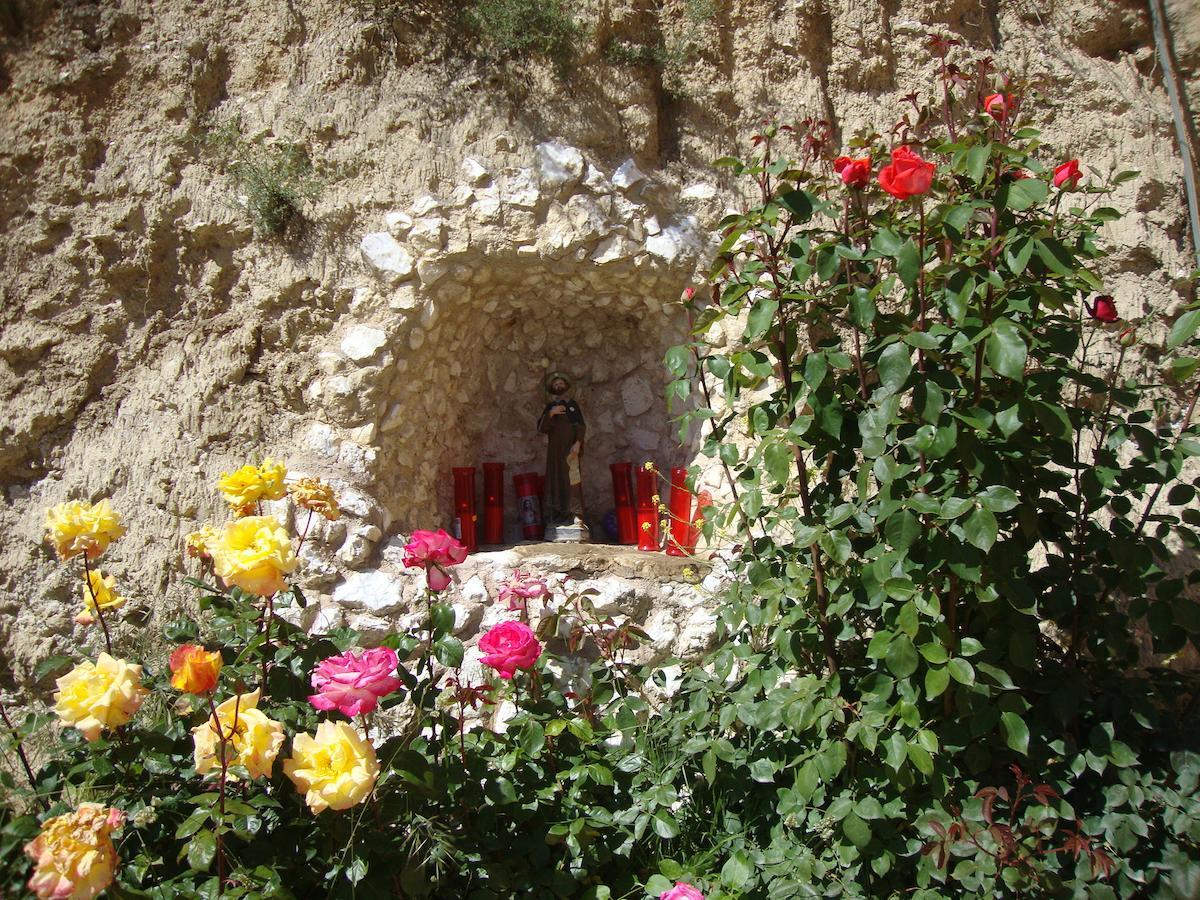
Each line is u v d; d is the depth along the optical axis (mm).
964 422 2107
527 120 3523
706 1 3662
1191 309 2180
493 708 2850
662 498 3789
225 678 2141
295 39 3549
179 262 3395
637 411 3912
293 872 2078
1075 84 3771
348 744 1849
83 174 3373
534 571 3314
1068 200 3625
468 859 2174
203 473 3240
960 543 2104
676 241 3549
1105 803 2191
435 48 3600
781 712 2273
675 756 2570
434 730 2379
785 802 2303
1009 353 1969
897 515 2070
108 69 3430
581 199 3475
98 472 3207
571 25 3529
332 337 3383
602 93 3594
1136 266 3582
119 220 3340
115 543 3148
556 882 2277
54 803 2104
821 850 2326
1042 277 2264
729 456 2371
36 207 3328
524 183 3453
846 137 3719
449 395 3717
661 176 3617
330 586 3230
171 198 3387
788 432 2164
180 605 3107
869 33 3756
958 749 2178
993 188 2229
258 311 3379
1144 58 3918
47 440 3250
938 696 2297
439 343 3553
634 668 2742
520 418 3973
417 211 3402
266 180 3383
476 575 3324
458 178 3465
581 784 2412
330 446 3299
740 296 2307
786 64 3729
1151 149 3697
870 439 2080
